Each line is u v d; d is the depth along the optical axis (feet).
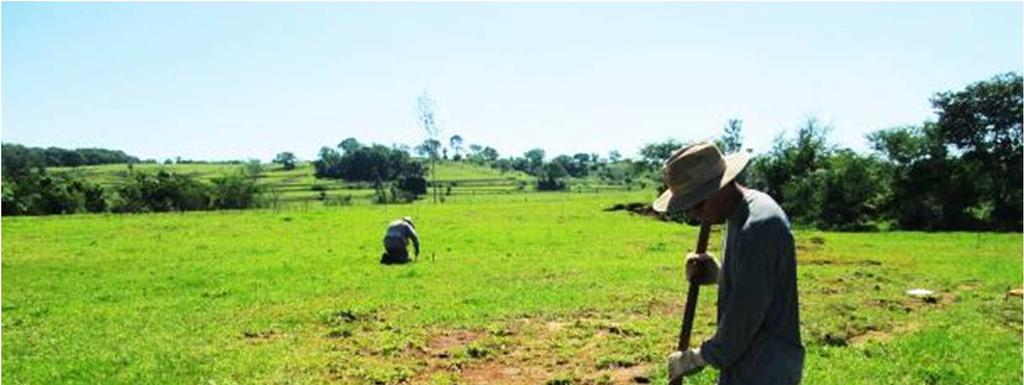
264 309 65.67
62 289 80.18
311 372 43.55
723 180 17.54
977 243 138.00
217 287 80.38
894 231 191.62
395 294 72.69
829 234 167.73
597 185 586.86
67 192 314.35
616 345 48.70
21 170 424.46
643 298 68.28
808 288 76.38
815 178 227.61
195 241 131.95
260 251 115.44
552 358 46.44
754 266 16.88
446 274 87.61
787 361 17.48
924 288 77.20
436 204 261.85
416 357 47.65
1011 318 59.62
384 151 607.37
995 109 212.43
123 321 61.11
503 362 45.91
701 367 18.51
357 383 41.52
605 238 137.69
